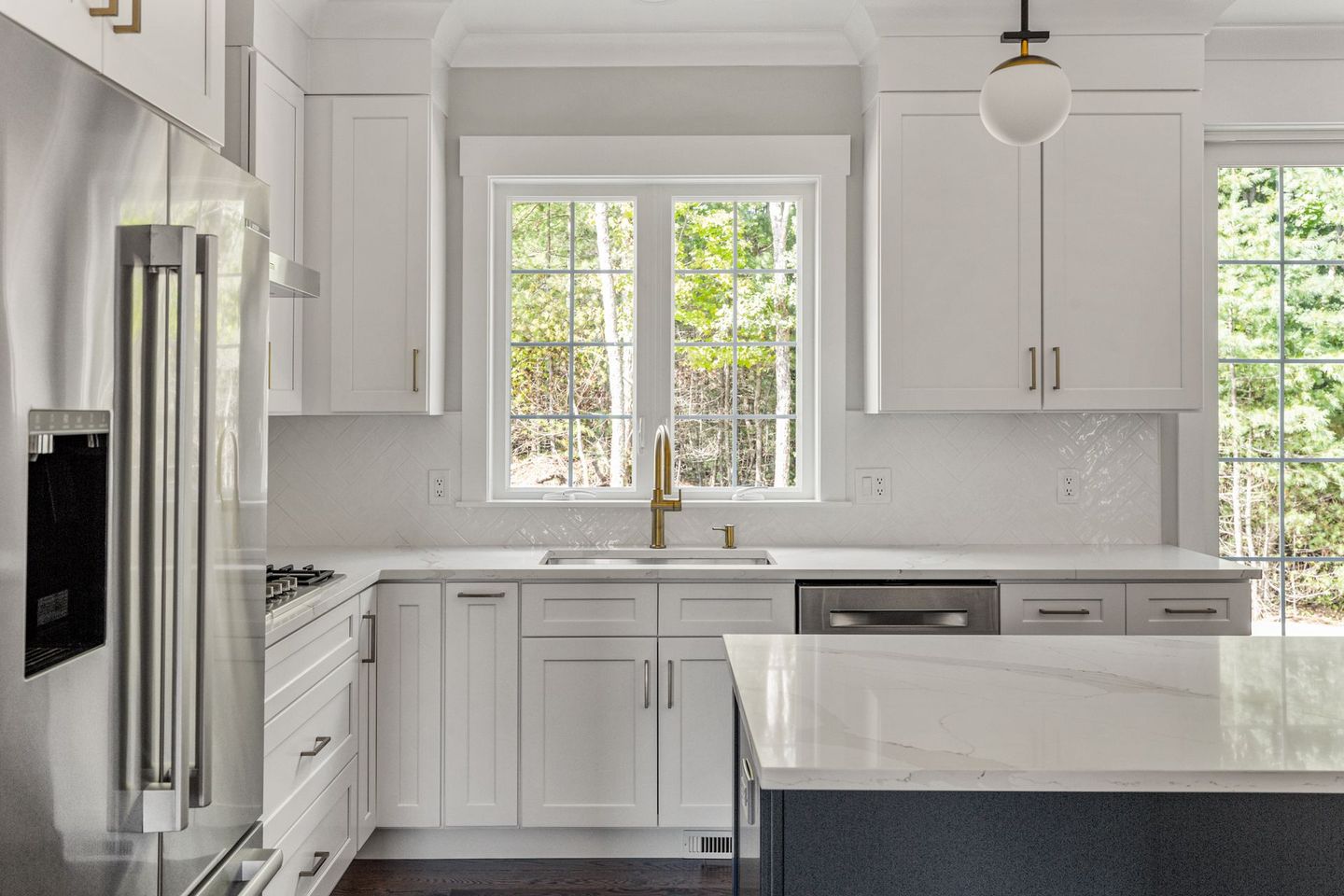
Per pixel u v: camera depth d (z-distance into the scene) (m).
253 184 1.69
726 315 3.52
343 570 2.79
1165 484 3.48
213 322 1.36
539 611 2.85
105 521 1.20
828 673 1.64
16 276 1.04
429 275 3.12
